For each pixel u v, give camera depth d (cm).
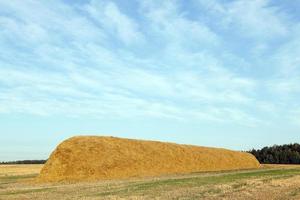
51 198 2247
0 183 3800
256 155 12612
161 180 3456
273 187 2670
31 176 4884
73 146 4988
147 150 5738
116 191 2547
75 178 4491
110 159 5003
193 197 2147
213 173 5031
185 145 6800
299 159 11600
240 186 2722
